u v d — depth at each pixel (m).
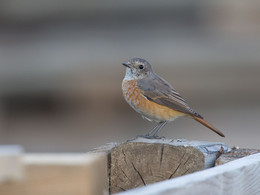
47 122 15.59
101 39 16.34
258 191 6.11
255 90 15.07
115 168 7.15
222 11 16.33
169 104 10.82
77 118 15.45
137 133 15.34
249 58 15.01
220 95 15.13
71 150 14.58
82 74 15.28
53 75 15.38
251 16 16.05
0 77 15.40
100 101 15.39
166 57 15.26
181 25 16.58
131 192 4.54
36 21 17.03
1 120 15.38
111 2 16.91
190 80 15.12
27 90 15.45
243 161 6.05
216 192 5.32
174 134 15.26
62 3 16.91
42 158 4.47
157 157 6.98
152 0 16.77
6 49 16.08
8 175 4.43
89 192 4.44
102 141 14.98
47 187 4.45
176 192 4.75
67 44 16.14
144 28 16.56
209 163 6.87
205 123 10.66
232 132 14.88
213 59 15.09
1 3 17.00
